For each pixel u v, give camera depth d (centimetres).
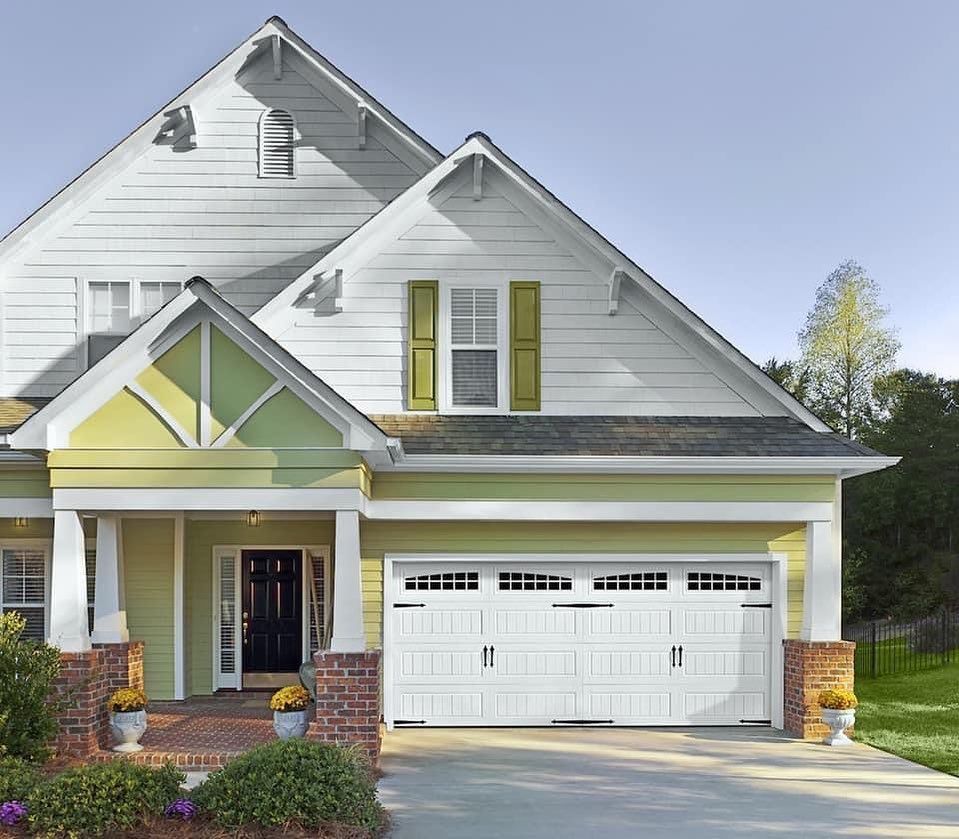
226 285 1568
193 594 1656
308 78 1608
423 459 1315
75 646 1183
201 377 1195
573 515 1370
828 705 1305
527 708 1417
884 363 4378
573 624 1427
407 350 1441
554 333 1459
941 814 966
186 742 1238
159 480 1184
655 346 1462
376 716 1169
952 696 1861
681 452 1353
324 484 1192
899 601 3850
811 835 894
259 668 1698
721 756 1230
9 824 812
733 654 1436
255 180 1589
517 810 975
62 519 1189
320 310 1443
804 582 1424
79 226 1557
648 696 1427
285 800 832
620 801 1010
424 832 898
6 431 1330
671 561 1434
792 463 1343
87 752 1169
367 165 1598
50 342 1534
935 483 3997
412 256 1453
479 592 1426
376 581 1418
